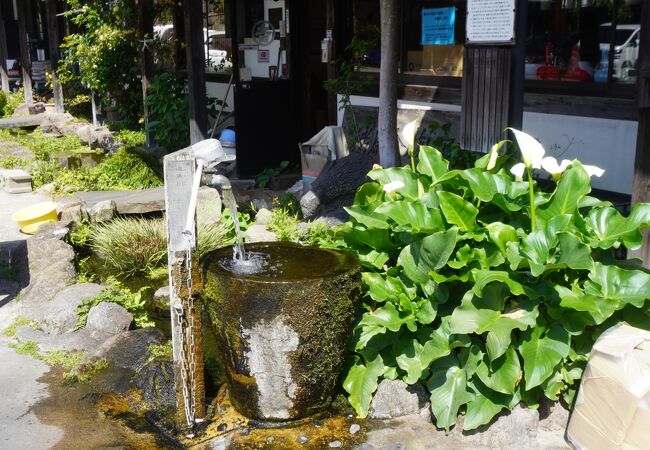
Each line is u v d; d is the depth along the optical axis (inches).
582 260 145.4
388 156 255.8
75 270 249.8
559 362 152.3
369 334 162.4
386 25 247.4
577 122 247.8
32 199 367.9
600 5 239.9
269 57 378.9
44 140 553.9
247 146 374.0
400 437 153.9
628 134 233.1
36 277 238.7
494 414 150.9
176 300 156.9
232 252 176.7
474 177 166.6
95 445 154.6
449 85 297.1
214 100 420.5
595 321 145.6
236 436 155.9
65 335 206.4
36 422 163.8
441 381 157.8
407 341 163.8
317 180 292.5
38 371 188.7
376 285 168.4
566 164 165.2
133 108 524.7
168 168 154.8
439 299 158.7
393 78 251.3
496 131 208.1
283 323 149.6
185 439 155.9
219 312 154.9
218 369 187.5
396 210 164.6
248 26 369.1
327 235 257.0
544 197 170.7
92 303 216.5
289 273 155.6
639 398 131.2
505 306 155.7
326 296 150.8
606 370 137.9
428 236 157.2
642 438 131.0
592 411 140.4
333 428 158.1
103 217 308.5
